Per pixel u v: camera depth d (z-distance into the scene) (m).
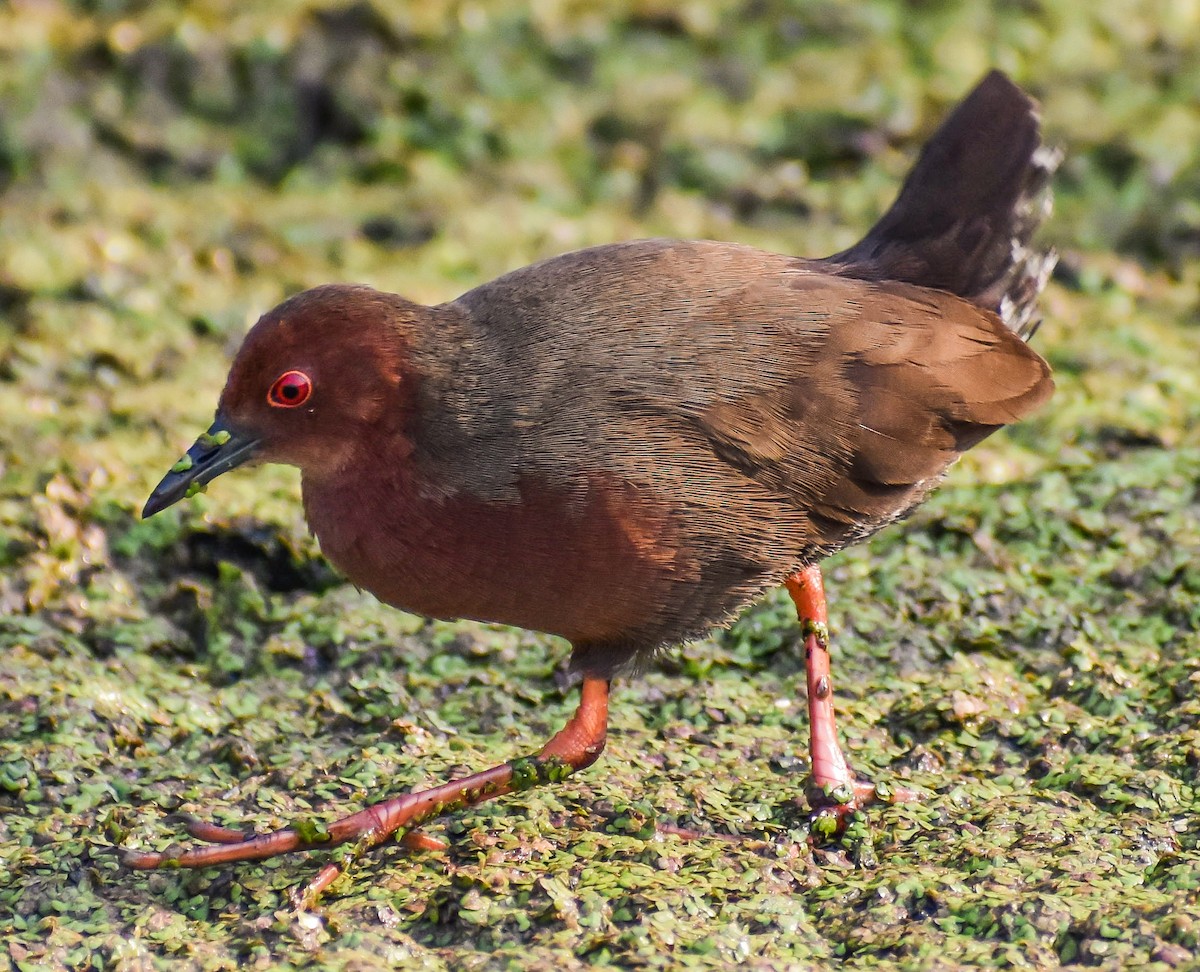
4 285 15.02
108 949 8.48
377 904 8.67
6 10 18.14
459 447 8.97
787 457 9.15
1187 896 8.20
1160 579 11.35
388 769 9.94
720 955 8.13
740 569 9.27
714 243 9.72
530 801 9.57
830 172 17.06
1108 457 12.75
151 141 17.14
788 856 9.08
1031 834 9.02
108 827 9.40
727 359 9.14
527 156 17.20
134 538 12.05
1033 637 11.07
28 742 10.15
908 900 8.48
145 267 15.38
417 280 15.34
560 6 18.64
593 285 9.30
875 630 11.12
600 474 8.88
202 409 13.61
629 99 17.70
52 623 11.44
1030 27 18.42
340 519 9.23
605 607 9.12
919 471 9.38
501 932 8.39
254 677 11.14
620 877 8.73
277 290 15.24
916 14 18.64
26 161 16.78
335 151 17.22
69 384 13.98
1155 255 15.96
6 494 12.38
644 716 10.62
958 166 10.12
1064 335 14.58
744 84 17.86
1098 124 17.12
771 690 10.84
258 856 9.07
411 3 18.47
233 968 8.22
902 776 9.82
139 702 10.66
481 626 11.41
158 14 18.12
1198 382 13.77
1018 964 7.84
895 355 9.34
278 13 18.05
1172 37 18.33
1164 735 9.87
